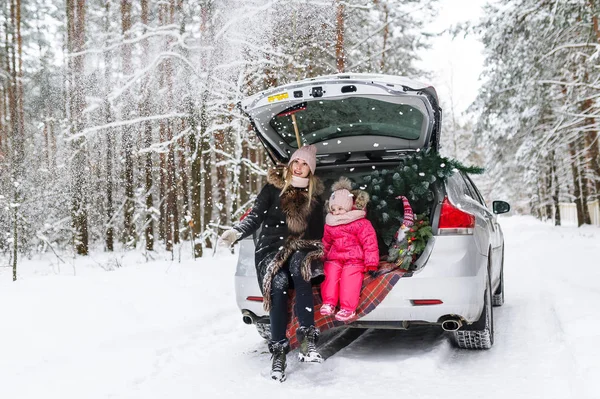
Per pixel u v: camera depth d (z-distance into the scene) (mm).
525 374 3547
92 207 19391
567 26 14023
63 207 17000
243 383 3631
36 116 18703
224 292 6977
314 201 4074
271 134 4789
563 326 4512
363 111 4430
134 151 13070
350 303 3744
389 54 18516
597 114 15180
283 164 4930
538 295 6629
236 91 10711
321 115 4570
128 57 11648
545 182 30094
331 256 3898
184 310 5953
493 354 4125
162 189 18812
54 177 15680
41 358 4266
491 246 4766
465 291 3711
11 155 13867
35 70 20078
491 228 5039
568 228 24828
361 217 3926
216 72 10852
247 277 4195
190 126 11266
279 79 11547
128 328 5188
